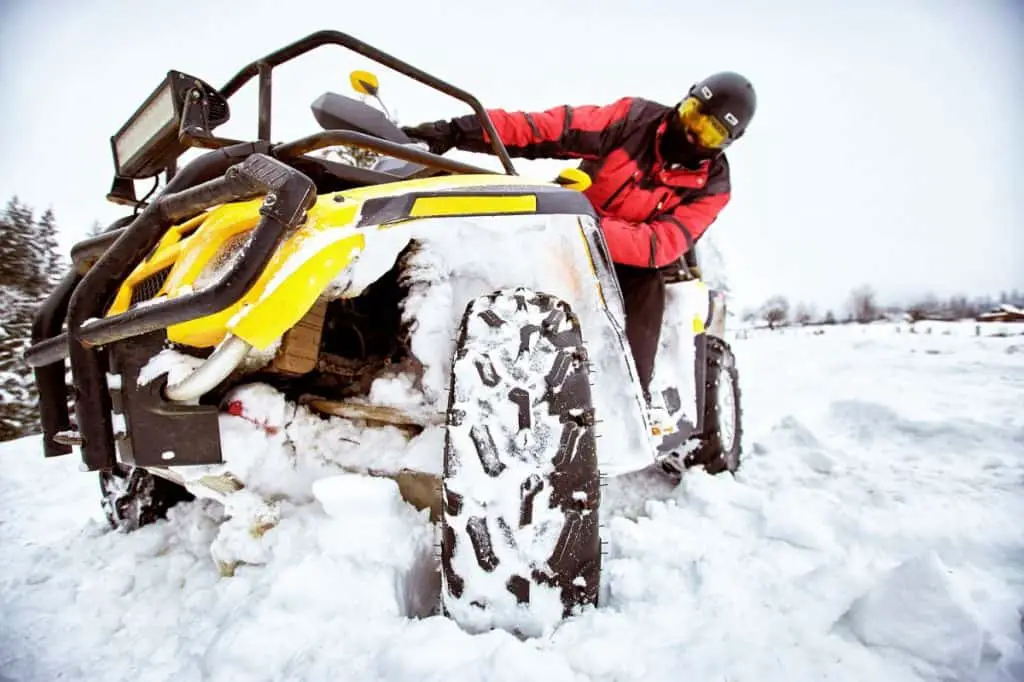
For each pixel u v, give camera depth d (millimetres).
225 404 1431
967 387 5629
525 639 1069
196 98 1520
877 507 2098
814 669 1042
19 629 1349
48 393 1755
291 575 1243
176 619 1360
